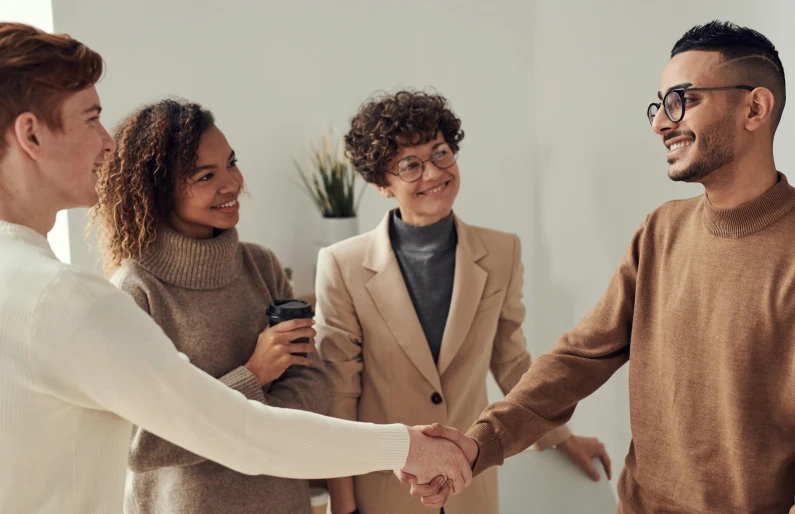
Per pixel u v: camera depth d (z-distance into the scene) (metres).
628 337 1.53
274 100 3.10
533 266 3.23
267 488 1.62
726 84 1.20
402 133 1.79
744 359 1.21
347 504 1.89
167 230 1.59
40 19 2.53
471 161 3.33
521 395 1.57
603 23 2.58
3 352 0.98
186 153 1.55
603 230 2.68
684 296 1.32
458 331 1.87
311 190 3.16
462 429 1.92
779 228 1.19
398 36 3.24
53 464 1.03
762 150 1.21
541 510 2.00
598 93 2.65
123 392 1.01
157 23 2.76
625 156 2.50
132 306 1.06
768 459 1.21
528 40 3.11
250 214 3.13
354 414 1.90
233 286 1.67
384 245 1.90
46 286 0.99
